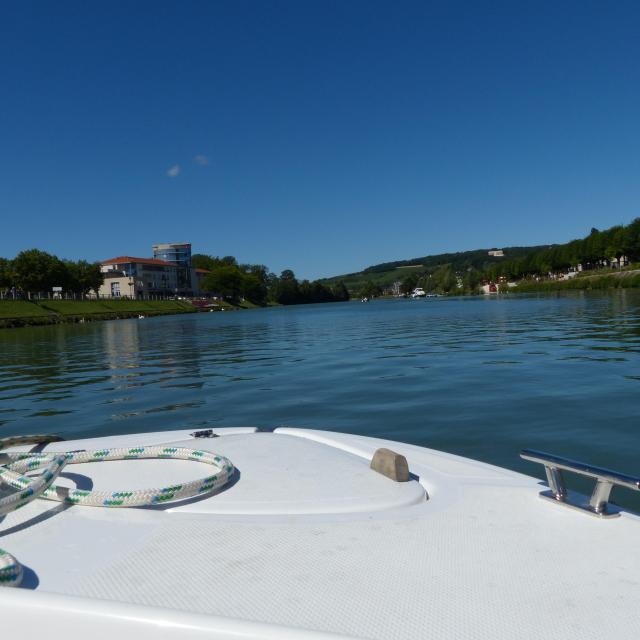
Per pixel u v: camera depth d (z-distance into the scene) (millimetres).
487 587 1236
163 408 7121
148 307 79625
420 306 58438
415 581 1265
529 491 1865
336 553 1404
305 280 165250
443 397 6805
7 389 9523
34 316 52688
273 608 1161
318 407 6637
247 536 1505
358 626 1098
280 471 2035
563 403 6105
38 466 2037
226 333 25219
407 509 1710
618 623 1098
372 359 11398
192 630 1025
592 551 1405
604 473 1547
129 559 1382
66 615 1066
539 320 21984
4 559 1274
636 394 6422
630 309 26469
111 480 1931
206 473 1972
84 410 7281
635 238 86312
